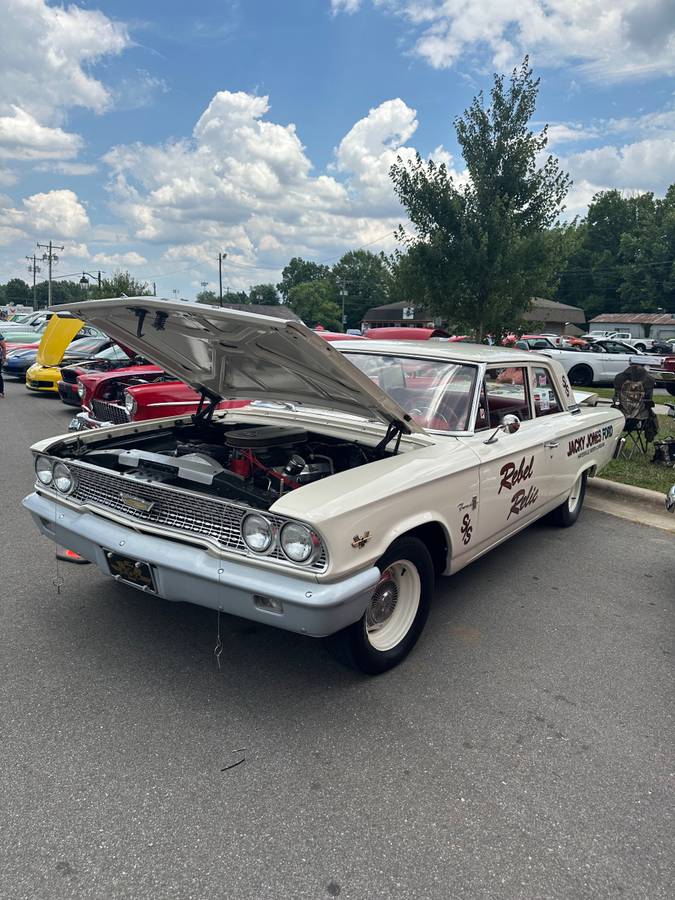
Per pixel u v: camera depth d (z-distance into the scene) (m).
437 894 1.90
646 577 4.47
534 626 3.67
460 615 3.78
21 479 6.53
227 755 2.47
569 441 4.78
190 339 3.29
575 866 2.03
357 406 3.40
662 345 30.02
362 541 2.61
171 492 2.76
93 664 3.06
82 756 2.43
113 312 3.12
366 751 2.53
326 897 1.88
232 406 4.71
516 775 2.44
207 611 3.64
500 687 3.03
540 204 12.65
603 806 2.29
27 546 4.57
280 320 2.47
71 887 1.87
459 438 3.54
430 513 3.07
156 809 2.18
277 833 2.10
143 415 6.29
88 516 3.09
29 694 2.81
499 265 12.21
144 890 1.87
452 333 14.20
